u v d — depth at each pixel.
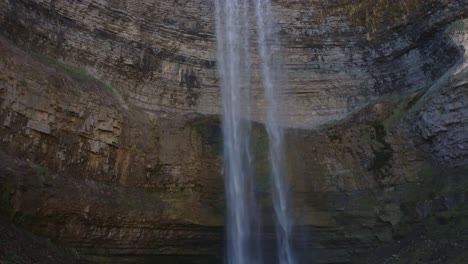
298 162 18.89
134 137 17.44
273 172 19.06
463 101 15.91
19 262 11.06
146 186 17.25
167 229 16.44
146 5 20.77
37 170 13.29
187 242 16.95
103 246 14.81
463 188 15.23
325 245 17.34
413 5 20.66
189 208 17.36
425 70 20.02
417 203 16.12
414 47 20.67
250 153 19.86
